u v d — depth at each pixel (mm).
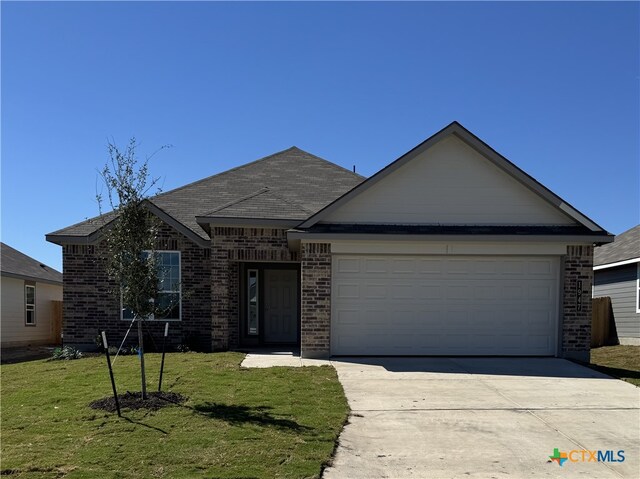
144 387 7879
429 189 12133
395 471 5457
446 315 11875
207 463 5457
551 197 11891
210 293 14062
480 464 5676
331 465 5578
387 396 8320
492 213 12148
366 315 11828
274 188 16672
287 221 12914
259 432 6422
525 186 12141
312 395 8266
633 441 6445
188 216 15164
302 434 6402
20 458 5562
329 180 17484
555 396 8453
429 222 12109
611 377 9820
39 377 9961
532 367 10680
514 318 11875
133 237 7973
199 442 6051
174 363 10945
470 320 11875
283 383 9039
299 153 19812
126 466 5359
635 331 17094
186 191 16625
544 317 11898
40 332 22578
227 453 5734
